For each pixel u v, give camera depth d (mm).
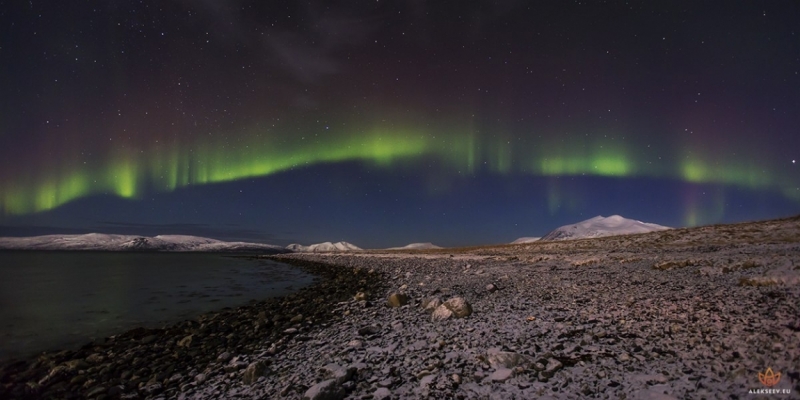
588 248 41469
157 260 98250
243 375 7441
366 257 68688
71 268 59406
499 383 5926
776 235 29172
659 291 11805
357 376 6922
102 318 16047
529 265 26969
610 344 7129
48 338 12617
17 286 30250
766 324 6820
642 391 5035
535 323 9328
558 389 5496
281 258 101625
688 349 6340
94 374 8586
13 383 8281
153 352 10289
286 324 12852
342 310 14719
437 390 5875
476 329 9359
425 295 16266
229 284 30734
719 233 34812
